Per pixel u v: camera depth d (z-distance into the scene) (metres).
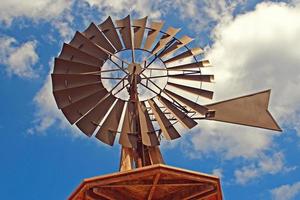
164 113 14.13
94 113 13.91
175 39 15.40
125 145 13.49
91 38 14.80
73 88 14.11
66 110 13.83
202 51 15.41
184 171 12.54
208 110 14.52
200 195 13.47
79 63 14.41
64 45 14.45
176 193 13.75
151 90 14.60
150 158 13.83
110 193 13.12
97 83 14.32
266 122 14.40
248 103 14.68
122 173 12.32
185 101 14.46
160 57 15.12
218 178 12.87
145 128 13.80
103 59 14.62
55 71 14.20
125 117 14.02
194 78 15.05
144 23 15.58
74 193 12.69
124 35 15.13
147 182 12.93
